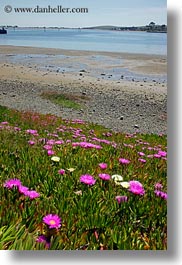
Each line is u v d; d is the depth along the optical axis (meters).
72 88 11.54
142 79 12.91
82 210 2.19
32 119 6.46
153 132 7.71
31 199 2.18
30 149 3.17
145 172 2.92
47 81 12.22
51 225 1.96
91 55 16.69
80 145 3.28
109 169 2.78
